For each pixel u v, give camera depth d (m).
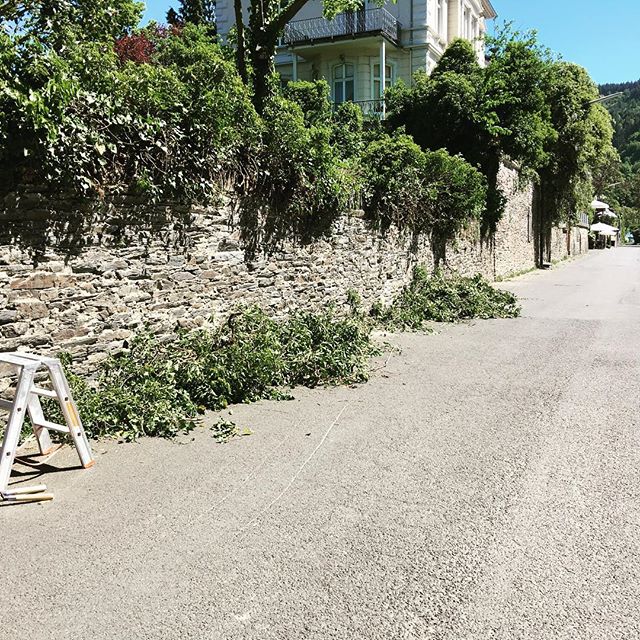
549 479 4.40
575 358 8.63
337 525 3.71
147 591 3.03
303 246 9.30
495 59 18.66
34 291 5.31
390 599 2.96
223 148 7.31
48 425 4.63
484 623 2.78
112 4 6.97
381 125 19.17
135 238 6.32
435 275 14.39
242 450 5.00
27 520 3.77
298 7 9.84
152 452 4.95
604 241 63.06
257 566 3.26
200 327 7.24
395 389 6.98
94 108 5.68
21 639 2.68
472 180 15.08
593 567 3.23
